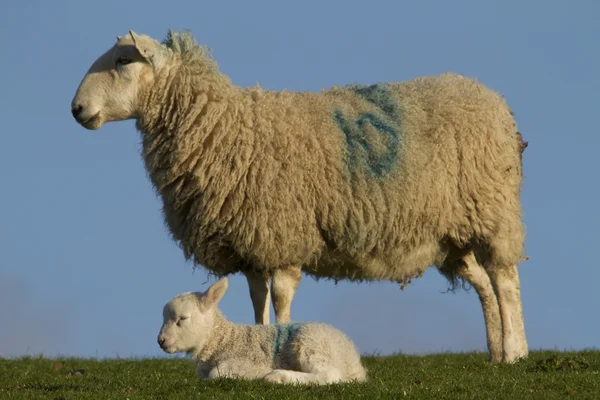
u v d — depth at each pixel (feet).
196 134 60.90
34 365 73.92
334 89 65.92
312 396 44.50
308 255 61.62
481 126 64.54
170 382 52.90
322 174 60.90
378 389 46.52
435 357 78.74
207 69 62.95
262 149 60.75
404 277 66.03
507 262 66.18
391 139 62.34
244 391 45.65
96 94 62.54
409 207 62.75
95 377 58.90
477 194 64.59
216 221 60.59
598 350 78.84
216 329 51.52
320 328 50.75
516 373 57.16
